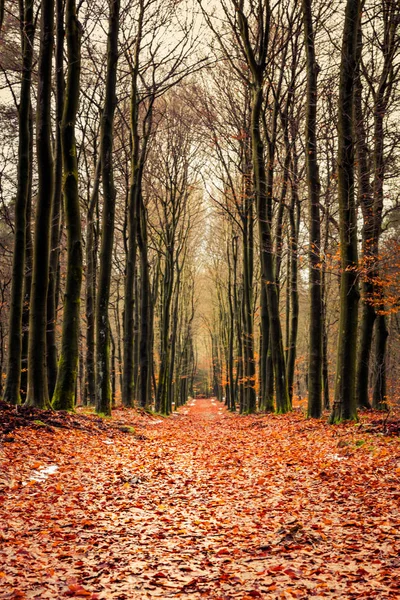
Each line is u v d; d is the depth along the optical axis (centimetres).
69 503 780
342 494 820
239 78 2528
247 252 3008
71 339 1616
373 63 2036
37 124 1389
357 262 1516
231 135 2448
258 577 523
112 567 550
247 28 2028
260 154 2173
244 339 3319
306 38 1748
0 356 2448
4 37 1758
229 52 2430
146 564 562
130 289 2483
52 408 1484
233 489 951
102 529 678
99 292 1841
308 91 1781
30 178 1845
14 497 767
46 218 1403
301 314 5375
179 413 4391
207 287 6253
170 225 3225
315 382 1903
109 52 1803
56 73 1795
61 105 1828
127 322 2506
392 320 3094
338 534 644
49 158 1397
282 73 2214
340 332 1537
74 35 1553
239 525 722
